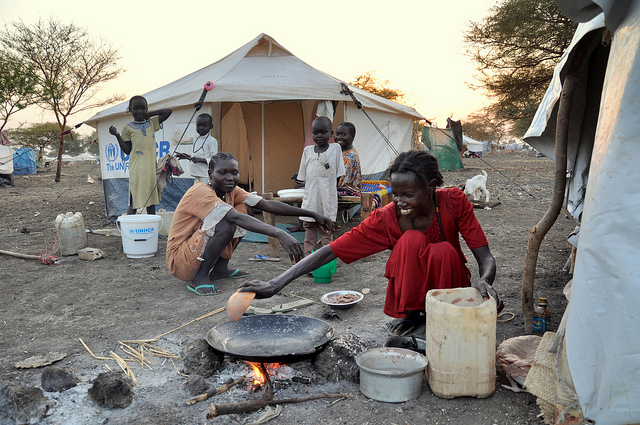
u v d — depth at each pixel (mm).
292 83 7629
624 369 1652
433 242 2967
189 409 2332
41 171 28172
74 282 4723
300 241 6668
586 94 3186
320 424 2205
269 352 2725
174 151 7375
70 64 20594
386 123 10039
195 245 4172
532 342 2713
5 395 2258
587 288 1771
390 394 2354
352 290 4402
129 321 3611
